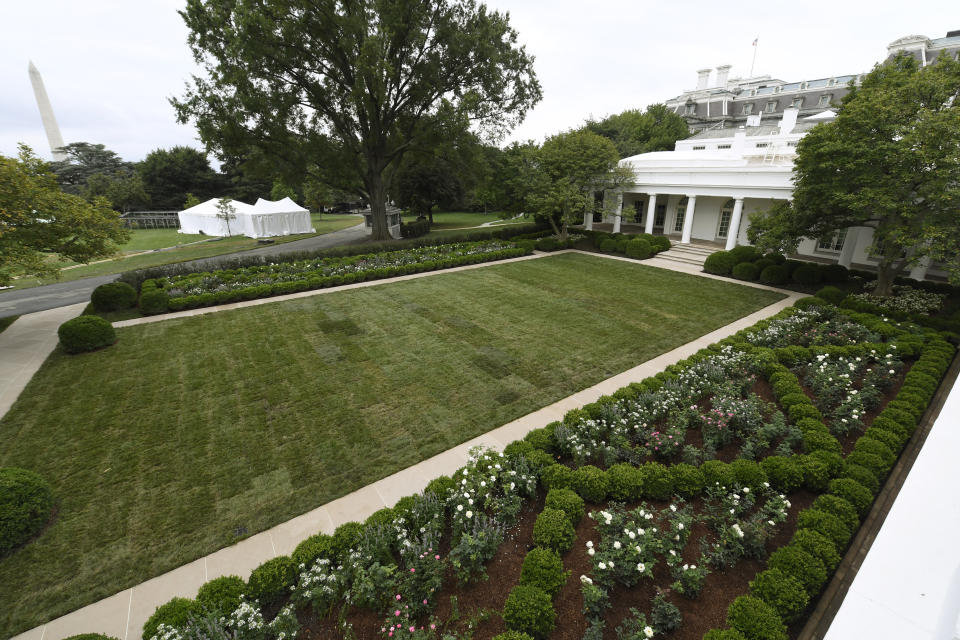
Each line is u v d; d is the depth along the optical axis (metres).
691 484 5.46
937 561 2.32
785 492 5.62
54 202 10.95
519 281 16.94
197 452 6.79
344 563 4.37
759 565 4.60
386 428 7.42
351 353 10.29
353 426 7.47
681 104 48.41
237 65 17.88
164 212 44.81
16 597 4.50
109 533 5.29
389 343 10.88
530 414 7.89
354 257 19.39
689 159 22.06
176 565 4.88
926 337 9.98
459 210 60.06
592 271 18.62
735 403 7.10
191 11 17.05
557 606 4.10
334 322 12.33
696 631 3.84
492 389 8.72
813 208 12.99
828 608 4.16
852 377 8.27
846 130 11.52
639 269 18.95
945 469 2.96
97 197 12.38
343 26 18.06
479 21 20.78
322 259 19.25
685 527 4.66
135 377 9.15
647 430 6.73
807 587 4.14
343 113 21.28
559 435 6.41
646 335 11.55
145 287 14.18
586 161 22.89
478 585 4.38
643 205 28.33
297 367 9.59
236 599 4.02
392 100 22.28
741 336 10.51
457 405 8.12
